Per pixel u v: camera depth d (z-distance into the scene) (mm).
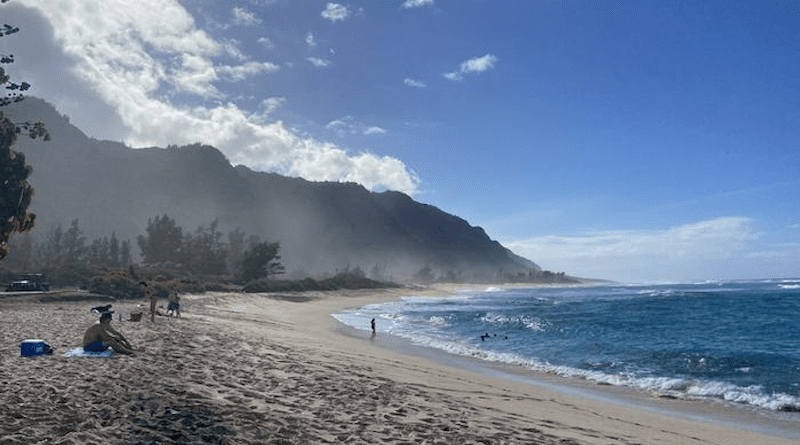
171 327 25016
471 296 179875
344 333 37219
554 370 23047
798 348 32688
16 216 47531
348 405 10734
